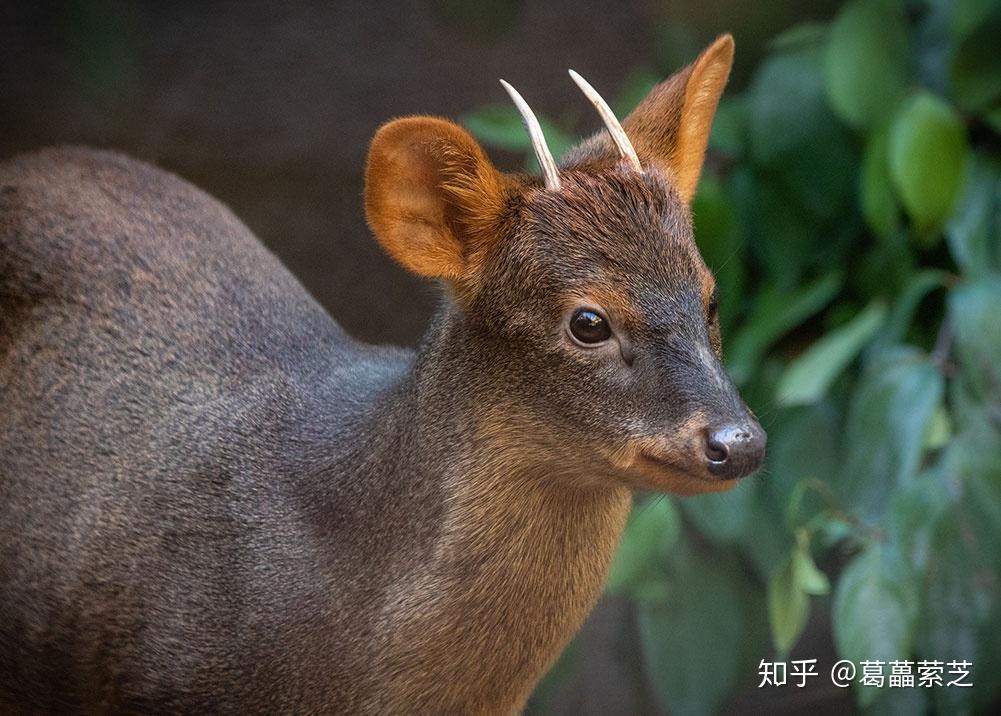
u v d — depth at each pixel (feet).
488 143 38.19
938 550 30.86
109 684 23.54
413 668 22.52
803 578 30.73
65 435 24.06
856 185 34.47
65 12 35.94
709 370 20.83
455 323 22.31
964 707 31.27
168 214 25.94
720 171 35.96
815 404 34.22
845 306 35.24
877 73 33.06
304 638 22.49
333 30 37.83
